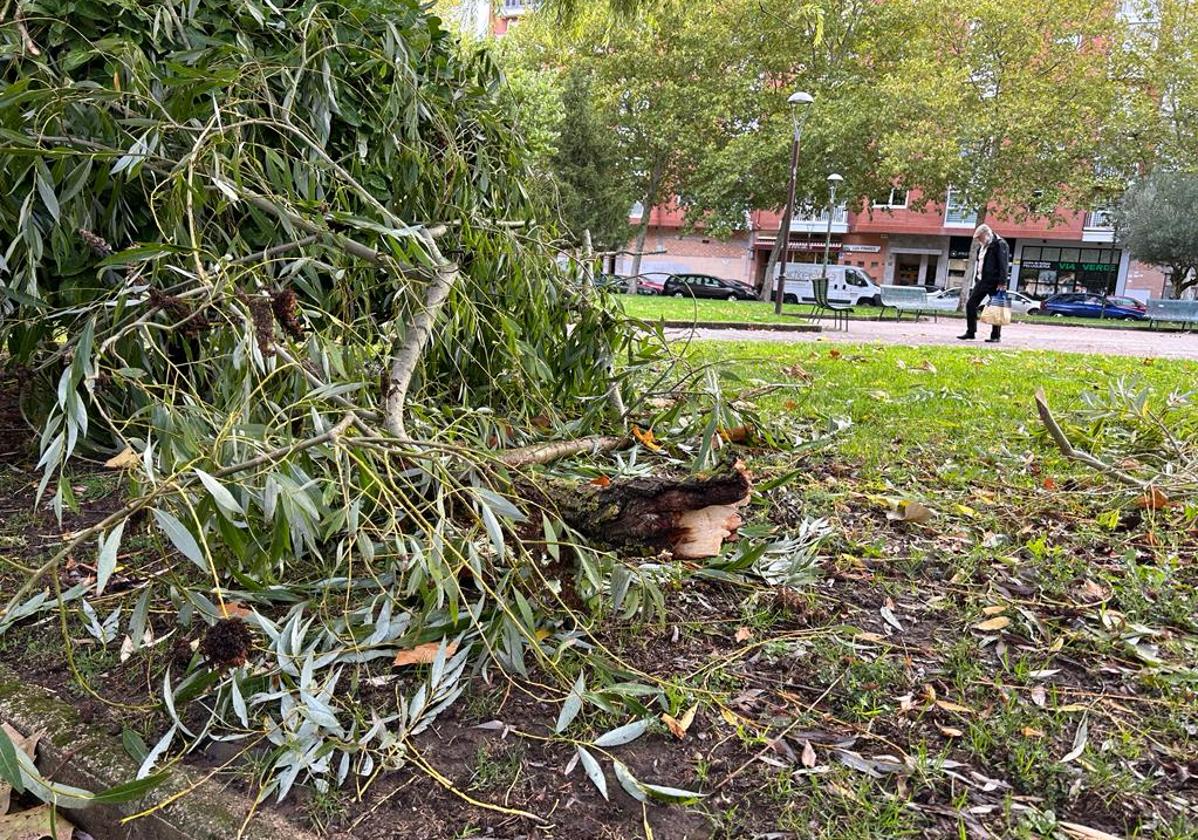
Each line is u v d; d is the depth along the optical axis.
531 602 2.13
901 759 1.70
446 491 2.16
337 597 2.29
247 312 2.31
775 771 1.66
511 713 1.86
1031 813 1.53
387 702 1.88
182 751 1.72
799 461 3.75
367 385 2.51
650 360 3.86
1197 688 1.96
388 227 3.06
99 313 2.60
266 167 3.40
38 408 3.46
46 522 2.93
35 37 3.28
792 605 2.32
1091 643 2.19
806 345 9.62
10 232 3.04
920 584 2.56
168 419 2.12
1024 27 25.25
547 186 5.04
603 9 9.10
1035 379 6.69
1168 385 6.66
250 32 3.73
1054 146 26.02
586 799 1.58
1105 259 38.03
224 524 1.74
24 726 1.80
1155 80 27.31
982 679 2.00
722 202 30.92
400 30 4.05
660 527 2.00
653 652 2.11
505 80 4.75
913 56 27.55
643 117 29.72
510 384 3.64
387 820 1.53
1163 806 1.57
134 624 1.93
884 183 29.31
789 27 28.23
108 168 3.02
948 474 3.62
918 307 20.95
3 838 1.59
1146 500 3.12
